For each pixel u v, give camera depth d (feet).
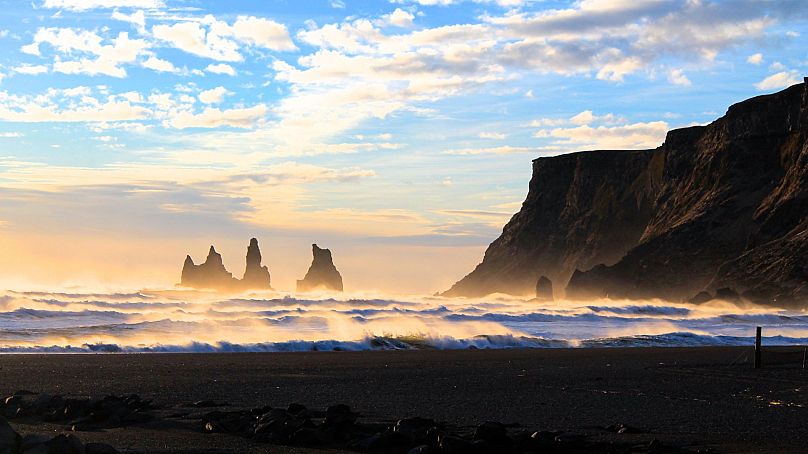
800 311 352.08
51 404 56.44
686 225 499.51
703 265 469.98
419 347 148.05
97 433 47.19
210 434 46.96
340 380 84.17
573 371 95.86
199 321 173.06
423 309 240.73
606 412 58.44
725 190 506.89
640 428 50.26
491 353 130.62
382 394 71.00
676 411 58.95
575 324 220.23
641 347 151.64
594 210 646.74
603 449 42.83
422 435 43.75
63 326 165.27
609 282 500.74
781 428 50.42
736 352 131.85
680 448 43.21
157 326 161.48
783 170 488.02
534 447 42.34
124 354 119.55
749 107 519.60
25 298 208.23
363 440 42.93
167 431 48.08
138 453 40.73
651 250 505.25
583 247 629.10
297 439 43.75
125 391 71.97
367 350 139.33
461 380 84.53
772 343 168.14
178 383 79.25
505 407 61.46
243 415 51.52
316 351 134.92
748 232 467.93
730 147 520.01
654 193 599.16
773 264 411.95
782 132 500.74
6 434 35.78
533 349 144.36
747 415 56.70
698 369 98.43
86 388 74.13
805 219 438.40
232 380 83.05
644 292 476.95
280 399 66.69
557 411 59.00
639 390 74.18
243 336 155.12
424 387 77.20
